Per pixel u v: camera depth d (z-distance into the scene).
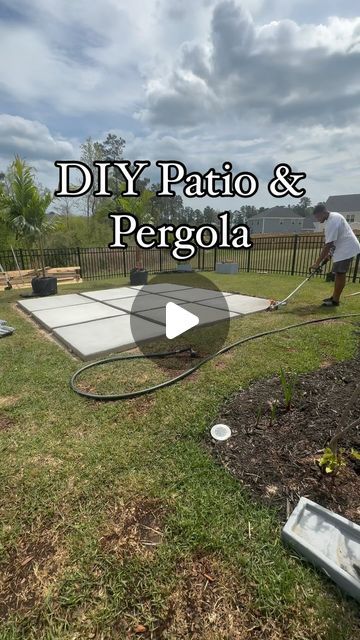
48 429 2.02
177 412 2.16
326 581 1.13
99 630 1.01
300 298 5.84
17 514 1.41
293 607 1.06
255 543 1.27
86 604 1.08
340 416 2.04
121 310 5.00
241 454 1.74
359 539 1.25
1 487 1.56
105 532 1.33
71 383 2.60
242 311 4.84
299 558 1.21
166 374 2.77
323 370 2.74
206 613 1.05
